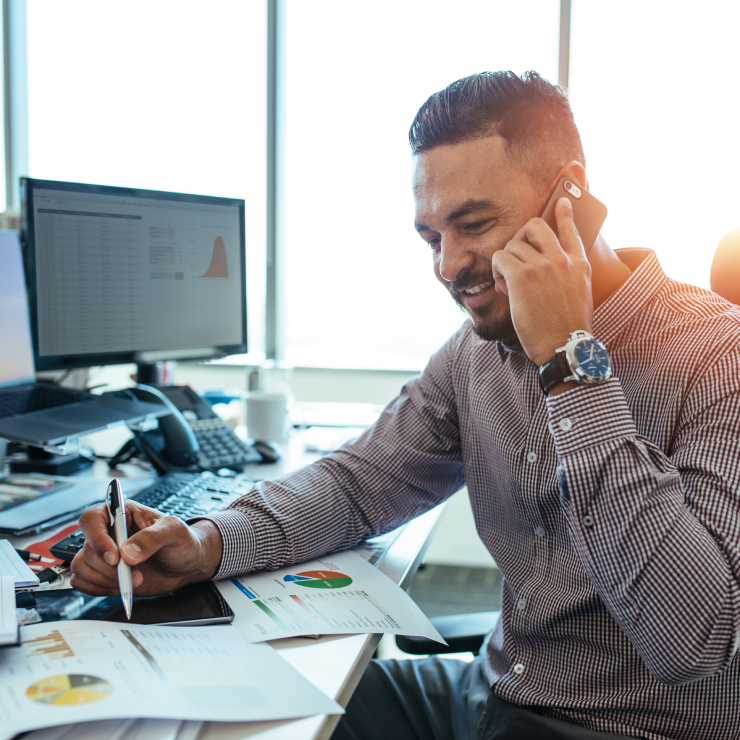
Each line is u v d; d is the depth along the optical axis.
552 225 0.82
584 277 0.77
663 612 0.66
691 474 0.73
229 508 0.88
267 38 3.32
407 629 0.71
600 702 0.80
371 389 3.39
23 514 1.01
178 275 1.47
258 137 3.41
